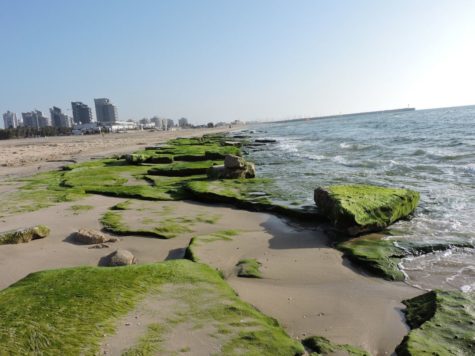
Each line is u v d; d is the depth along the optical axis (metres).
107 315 5.43
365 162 24.47
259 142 53.28
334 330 5.73
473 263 8.29
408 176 18.62
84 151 51.78
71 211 13.66
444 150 28.09
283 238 10.49
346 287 7.34
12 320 5.27
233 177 19.80
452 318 5.59
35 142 94.50
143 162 29.22
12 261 8.80
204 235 10.34
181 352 4.66
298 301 6.71
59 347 4.70
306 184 17.72
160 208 14.10
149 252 9.45
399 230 10.69
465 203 13.12
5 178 25.16
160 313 5.55
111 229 11.15
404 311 6.26
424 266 8.27
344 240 10.09
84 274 6.91
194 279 6.74
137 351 4.63
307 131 87.62
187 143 51.06
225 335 5.04
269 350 4.77
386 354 5.16
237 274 7.95
